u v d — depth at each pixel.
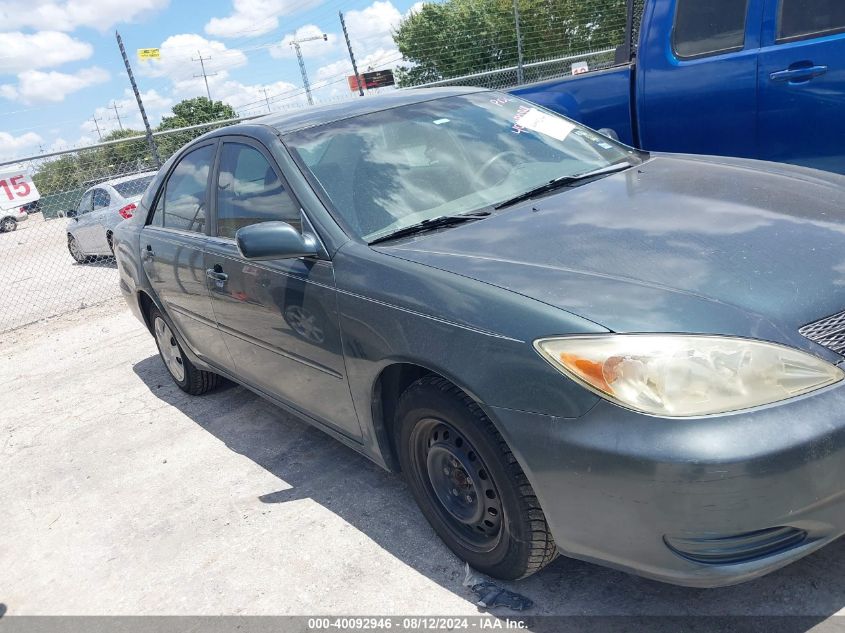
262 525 3.27
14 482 4.25
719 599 2.33
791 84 4.29
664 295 2.11
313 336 2.96
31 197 10.90
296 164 3.18
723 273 2.20
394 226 2.91
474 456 2.43
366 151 3.25
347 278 2.72
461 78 11.82
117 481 4.00
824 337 2.04
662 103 4.98
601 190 3.02
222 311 3.68
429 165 3.23
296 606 2.69
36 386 5.98
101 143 9.64
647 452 1.88
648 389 1.92
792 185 2.90
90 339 7.18
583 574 2.55
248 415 4.53
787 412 1.87
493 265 2.43
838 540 2.50
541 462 2.10
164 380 5.52
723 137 4.75
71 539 3.50
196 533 3.32
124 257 4.89
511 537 2.35
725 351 1.92
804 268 2.21
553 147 3.53
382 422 2.83
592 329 2.03
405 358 2.47
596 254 2.39
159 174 4.62
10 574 3.31
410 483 2.79
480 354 2.22
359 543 2.99
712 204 2.70
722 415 1.87
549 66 13.35
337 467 3.66
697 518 1.87
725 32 4.56
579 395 2.00
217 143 3.87
